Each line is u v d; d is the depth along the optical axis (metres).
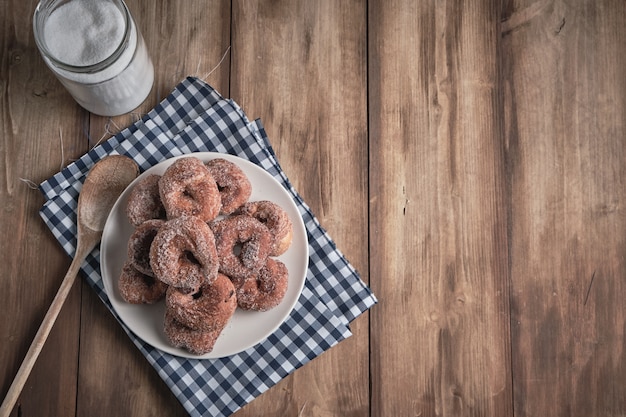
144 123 0.80
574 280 0.85
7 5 0.82
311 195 0.83
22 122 0.81
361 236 0.83
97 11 0.72
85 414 0.78
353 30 0.85
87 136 0.81
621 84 0.86
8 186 0.80
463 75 0.86
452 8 0.86
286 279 0.75
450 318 0.83
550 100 0.86
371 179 0.84
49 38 0.72
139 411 0.79
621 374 0.84
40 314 0.79
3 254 0.79
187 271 0.70
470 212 0.84
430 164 0.84
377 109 0.85
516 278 0.84
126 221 0.76
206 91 0.81
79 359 0.79
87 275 0.78
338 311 0.80
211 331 0.72
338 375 0.81
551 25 0.86
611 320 0.85
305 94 0.84
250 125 0.81
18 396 0.75
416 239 0.83
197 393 0.77
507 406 0.83
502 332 0.83
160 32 0.84
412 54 0.86
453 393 0.82
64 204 0.78
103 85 0.74
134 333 0.75
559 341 0.84
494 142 0.85
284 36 0.85
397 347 0.82
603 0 0.87
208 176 0.73
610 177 0.86
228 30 0.84
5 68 0.81
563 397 0.83
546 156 0.86
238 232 0.72
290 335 0.79
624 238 0.85
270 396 0.80
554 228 0.85
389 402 0.82
